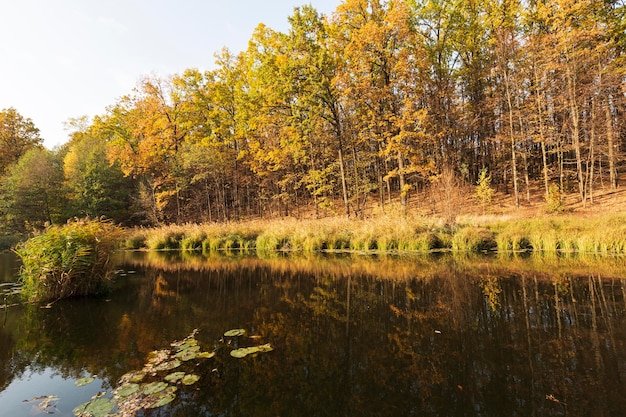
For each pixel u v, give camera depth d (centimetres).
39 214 2811
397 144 1777
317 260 1274
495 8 2041
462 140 2491
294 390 340
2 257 1903
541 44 1822
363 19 1925
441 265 1042
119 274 1091
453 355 411
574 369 364
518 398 312
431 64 2098
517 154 2255
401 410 299
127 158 2798
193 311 645
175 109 2847
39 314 645
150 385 352
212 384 354
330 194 2888
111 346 473
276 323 559
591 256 1085
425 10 2127
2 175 3384
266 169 2645
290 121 2022
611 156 1855
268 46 2097
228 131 2827
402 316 573
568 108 2020
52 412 307
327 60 1839
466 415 287
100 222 844
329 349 443
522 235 1324
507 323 517
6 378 382
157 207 2688
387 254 1334
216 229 1978
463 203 1922
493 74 2123
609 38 1861
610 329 477
